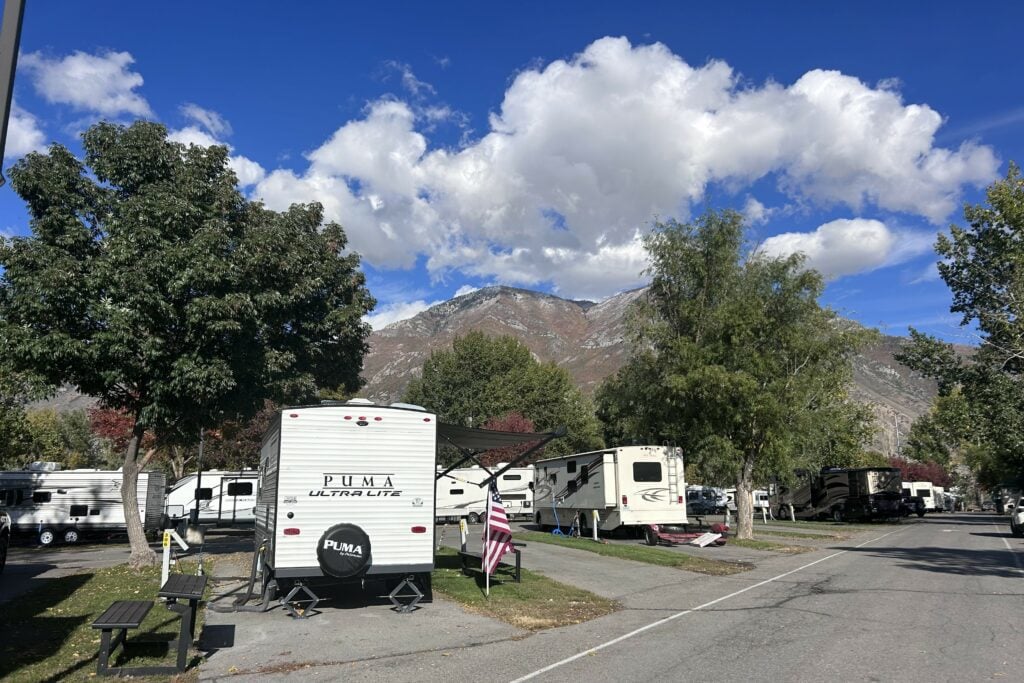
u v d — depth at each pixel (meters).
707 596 12.31
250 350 17.09
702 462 25.86
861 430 47.00
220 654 8.34
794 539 25.75
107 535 28.25
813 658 7.52
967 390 32.56
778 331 22.89
